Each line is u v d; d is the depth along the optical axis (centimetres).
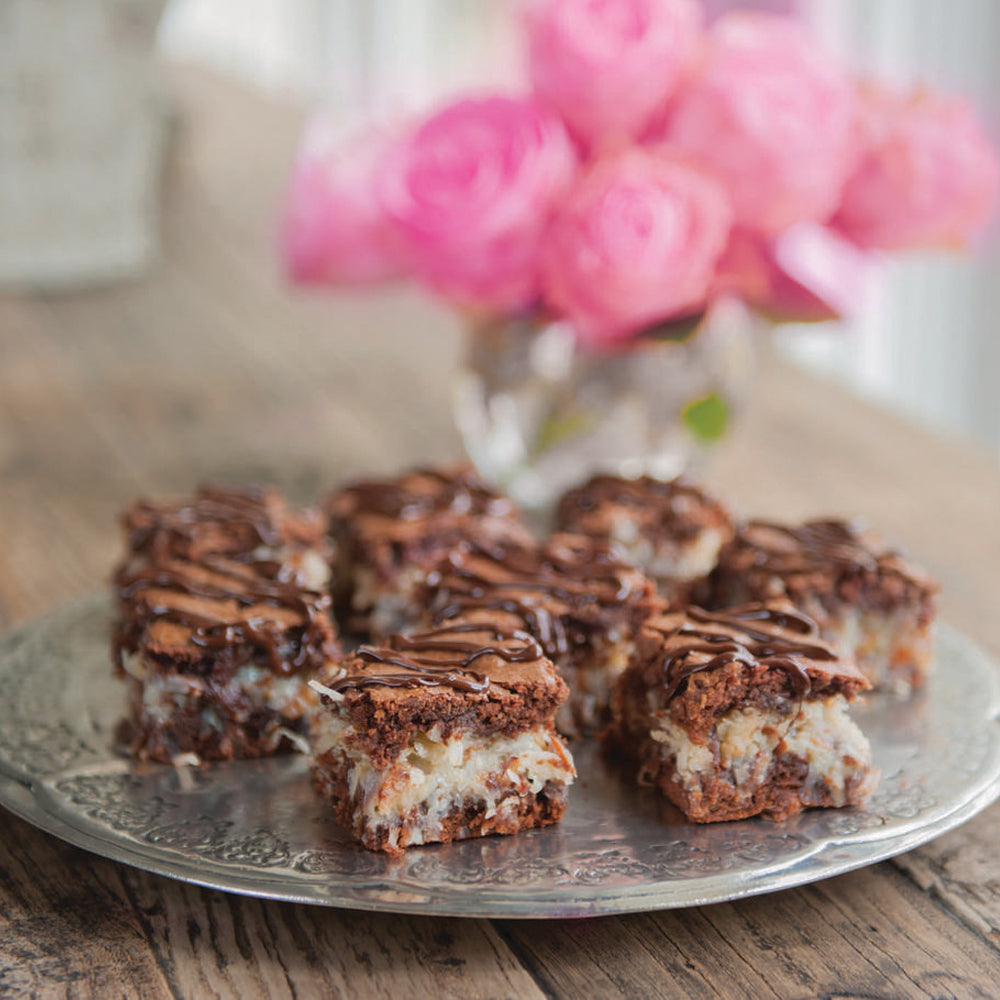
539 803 62
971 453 91
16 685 69
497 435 82
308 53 213
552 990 57
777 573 71
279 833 62
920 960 59
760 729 63
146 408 94
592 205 72
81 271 111
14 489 85
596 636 68
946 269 129
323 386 98
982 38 118
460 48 182
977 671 71
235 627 66
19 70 104
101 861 62
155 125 111
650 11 74
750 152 72
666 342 75
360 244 77
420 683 62
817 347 140
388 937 59
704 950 59
